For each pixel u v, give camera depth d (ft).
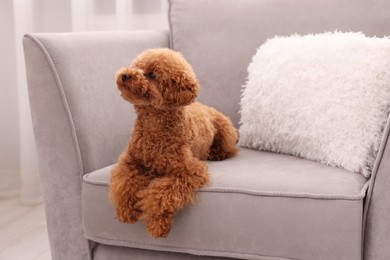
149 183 3.65
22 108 7.23
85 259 4.24
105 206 3.89
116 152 4.51
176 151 3.62
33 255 5.74
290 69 4.35
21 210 7.20
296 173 3.73
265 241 3.49
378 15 4.87
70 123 4.08
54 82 4.07
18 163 8.06
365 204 3.42
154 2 7.01
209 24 5.33
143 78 3.38
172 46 5.49
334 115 3.99
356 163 3.80
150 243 3.81
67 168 4.16
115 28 7.14
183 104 3.49
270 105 4.41
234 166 3.98
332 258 3.37
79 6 6.98
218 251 3.63
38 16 7.58
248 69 4.81
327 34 4.50
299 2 5.12
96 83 4.37
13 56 7.77
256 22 5.19
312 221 3.37
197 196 3.60
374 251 3.43
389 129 3.33
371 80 3.93
